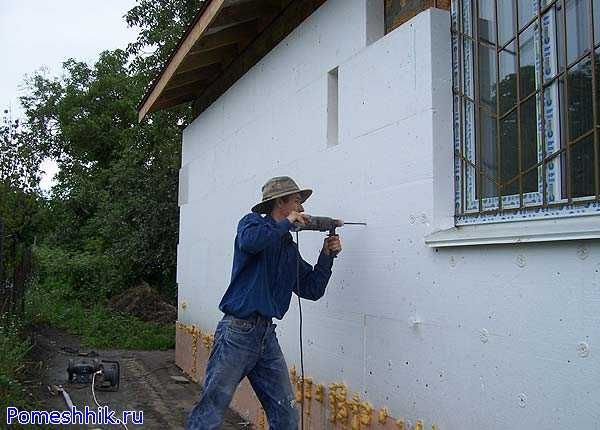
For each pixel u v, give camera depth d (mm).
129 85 22812
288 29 5277
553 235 2293
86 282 15242
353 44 4000
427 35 3189
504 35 2881
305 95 4723
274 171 5305
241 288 3652
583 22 2445
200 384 7297
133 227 15531
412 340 3199
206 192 7461
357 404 3717
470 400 2748
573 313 2238
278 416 3754
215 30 6012
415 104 3264
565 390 2258
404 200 3324
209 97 7801
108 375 7012
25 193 10539
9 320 8688
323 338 4238
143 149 15633
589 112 2395
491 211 2854
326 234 4293
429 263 3078
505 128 2836
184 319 8367
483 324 2686
